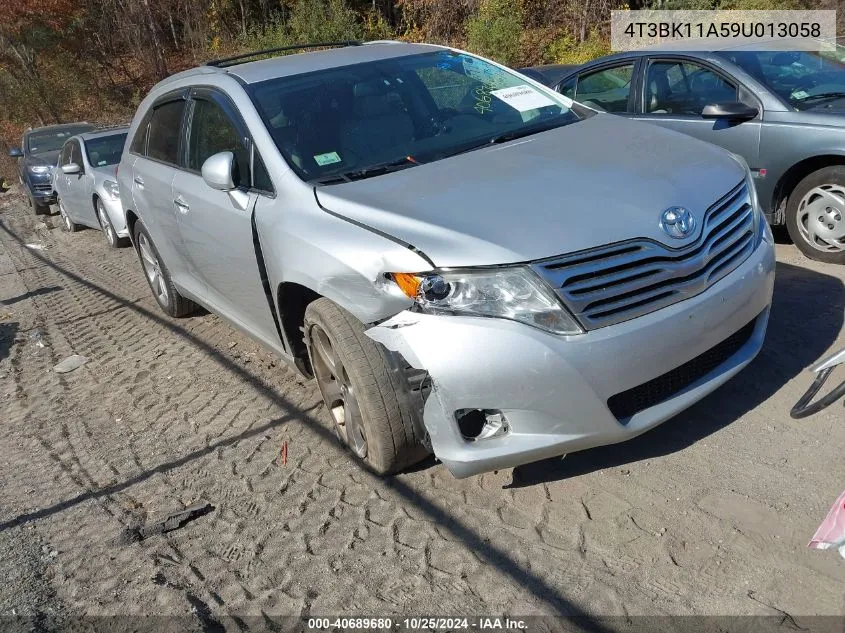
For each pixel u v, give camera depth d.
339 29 19.95
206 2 25.92
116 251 10.41
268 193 3.84
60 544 3.53
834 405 3.55
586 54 16.06
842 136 5.05
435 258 2.92
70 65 26.28
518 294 2.84
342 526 3.31
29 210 17.56
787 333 4.34
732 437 3.47
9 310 8.19
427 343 2.89
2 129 27.67
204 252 4.69
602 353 2.86
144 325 6.60
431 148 3.96
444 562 2.98
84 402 5.17
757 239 3.50
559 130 4.11
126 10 25.47
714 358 3.31
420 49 4.79
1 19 24.86
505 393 2.86
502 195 3.21
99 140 11.56
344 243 3.21
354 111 4.13
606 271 2.92
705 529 2.93
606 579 2.76
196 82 4.88
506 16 17.16
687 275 3.05
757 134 5.45
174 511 3.62
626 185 3.23
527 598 2.73
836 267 5.27
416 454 3.40
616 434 2.98
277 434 4.21
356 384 3.27
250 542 3.31
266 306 4.07
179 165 4.99
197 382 5.12
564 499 3.23
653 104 6.24
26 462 4.45
